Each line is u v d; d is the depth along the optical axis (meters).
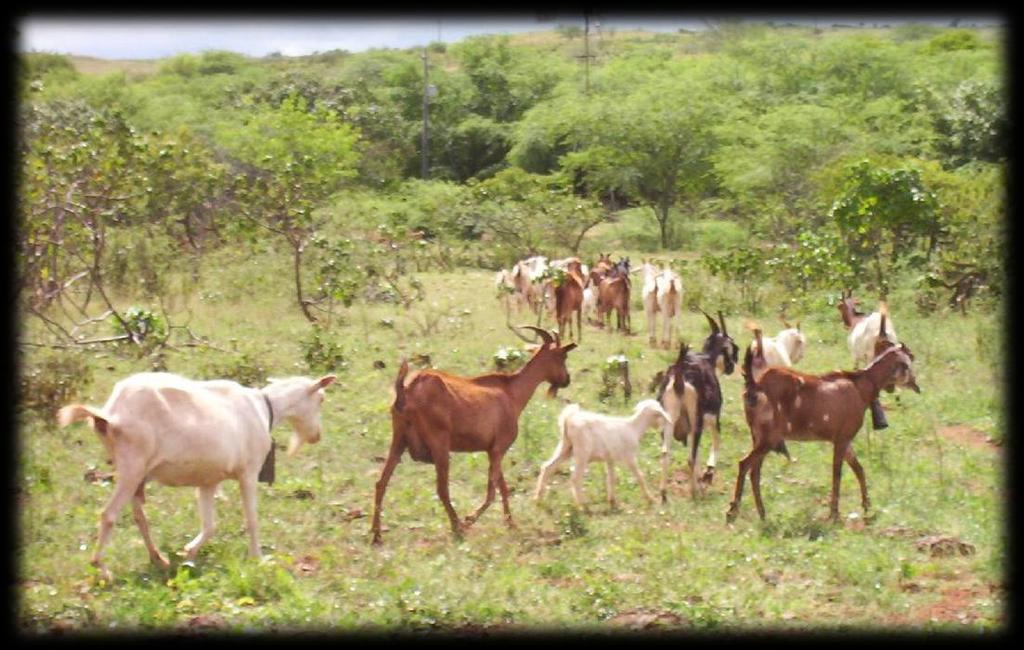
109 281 20.83
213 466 8.45
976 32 72.50
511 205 35.03
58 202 17.25
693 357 11.68
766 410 10.52
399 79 64.19
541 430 13.07
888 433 13.82
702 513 10.77
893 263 24.86
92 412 7.94
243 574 8.19
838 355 18.64
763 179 42.25
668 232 46.09
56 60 58.53
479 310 22.72
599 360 17.36
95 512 9.70
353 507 10.49
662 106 48.25
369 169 48.94
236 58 75.50
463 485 11.37
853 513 10.73
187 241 25.72
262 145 38.56
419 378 9.80
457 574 8.69
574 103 52.44
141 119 48.38
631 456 10.94
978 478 12.05
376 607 7.92
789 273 24.67
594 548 9.58
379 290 22.92
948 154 45.06
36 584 8.04
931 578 8.99
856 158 35.53
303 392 9.40
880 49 60.56
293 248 22.91
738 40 78.75
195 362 15.41
